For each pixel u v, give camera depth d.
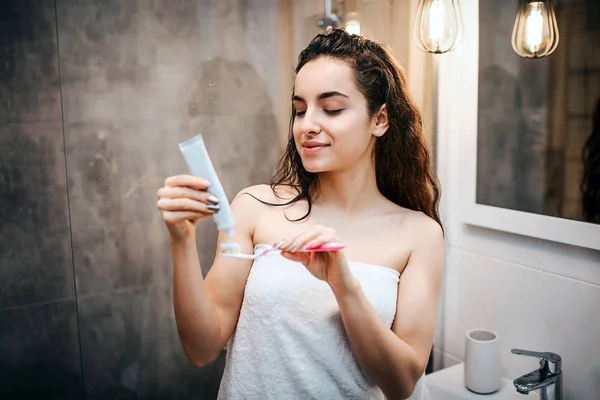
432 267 0.89
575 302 1.17
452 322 1.48
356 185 0.91
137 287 1.12
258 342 0.84
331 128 0.81
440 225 1.02
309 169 0.83
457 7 1.25
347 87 0.81
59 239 1.03
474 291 1.41
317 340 0.82
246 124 1.20
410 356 0.79
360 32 1.29
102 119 1.04
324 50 0.84
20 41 0.95
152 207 1.12
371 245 0.88
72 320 1.06
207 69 1.13
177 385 1.20
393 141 0.93
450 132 1.42
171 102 1.10
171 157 1.12
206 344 0.80
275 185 0.97
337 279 0.72
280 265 0.85
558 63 1.14
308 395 0.83
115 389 1.13
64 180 1.02
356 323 0.74
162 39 1.08
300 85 0.83
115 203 1.08
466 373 1.30
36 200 1.00
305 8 1.22
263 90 1.20
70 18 0.99
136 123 1.07
